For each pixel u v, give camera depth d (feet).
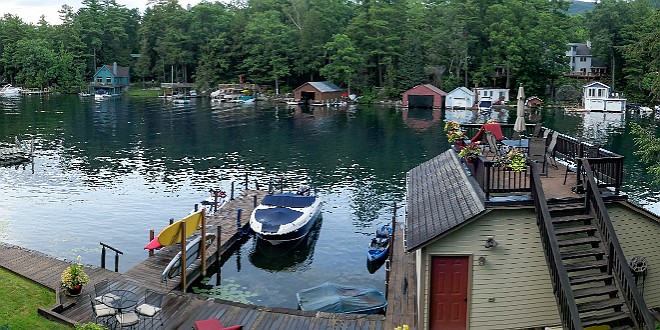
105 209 107.55
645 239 48.14
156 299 58.75
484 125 70.59
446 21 351.05
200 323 49.90
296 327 52.34
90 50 445.37
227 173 140.36
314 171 143.74
